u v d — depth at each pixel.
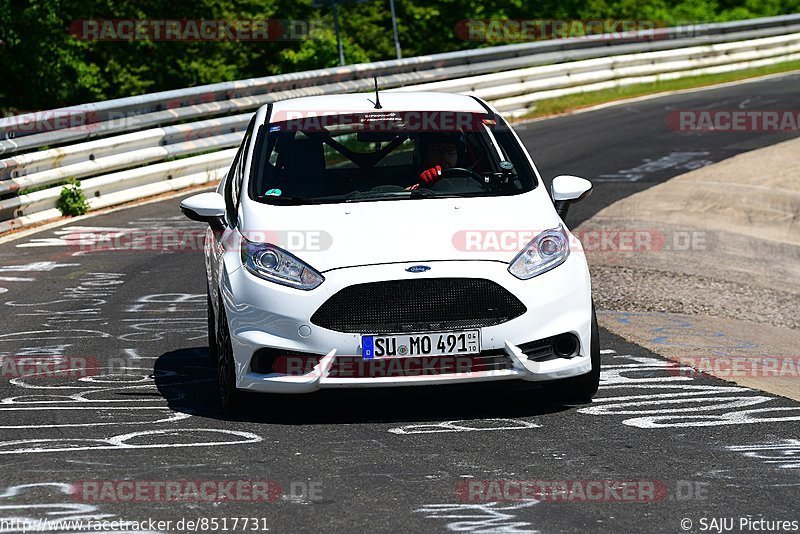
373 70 71.56
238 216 23.19
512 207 22.66
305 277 21.05
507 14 127.00
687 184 55.38
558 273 21.55
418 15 122.44
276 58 106.00
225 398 21.98
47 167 47.69
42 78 83.94
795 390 24.08
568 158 62.94
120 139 51.72
